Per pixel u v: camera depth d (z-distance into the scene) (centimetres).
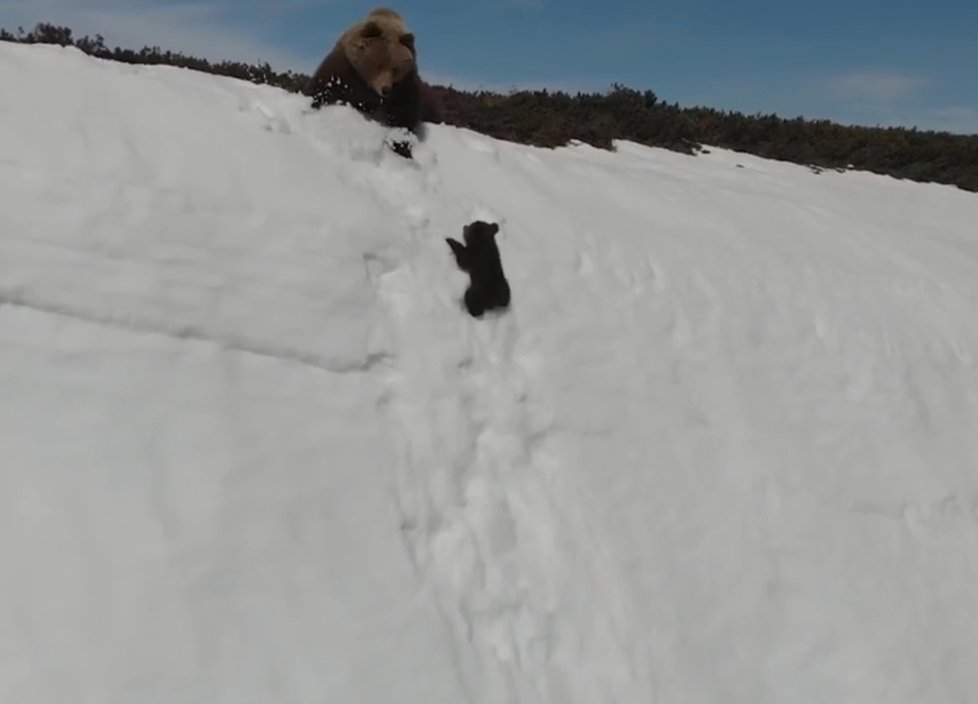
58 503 308
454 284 497
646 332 565
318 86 556
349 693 326
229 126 480
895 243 915
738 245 720
